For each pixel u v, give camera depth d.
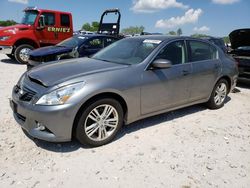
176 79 4.35
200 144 3.88
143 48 4.34
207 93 5.12
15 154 3.36
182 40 4.63
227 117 5.07
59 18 11.74
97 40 8.82
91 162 3.27
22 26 11.02
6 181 2.85
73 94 3.25
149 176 3.06
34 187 2.78
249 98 6.58
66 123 3.25
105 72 3.63
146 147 3.70
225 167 3.32
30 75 3.72
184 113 5.15
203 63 4.87
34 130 3.34
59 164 3.20
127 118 3.88
